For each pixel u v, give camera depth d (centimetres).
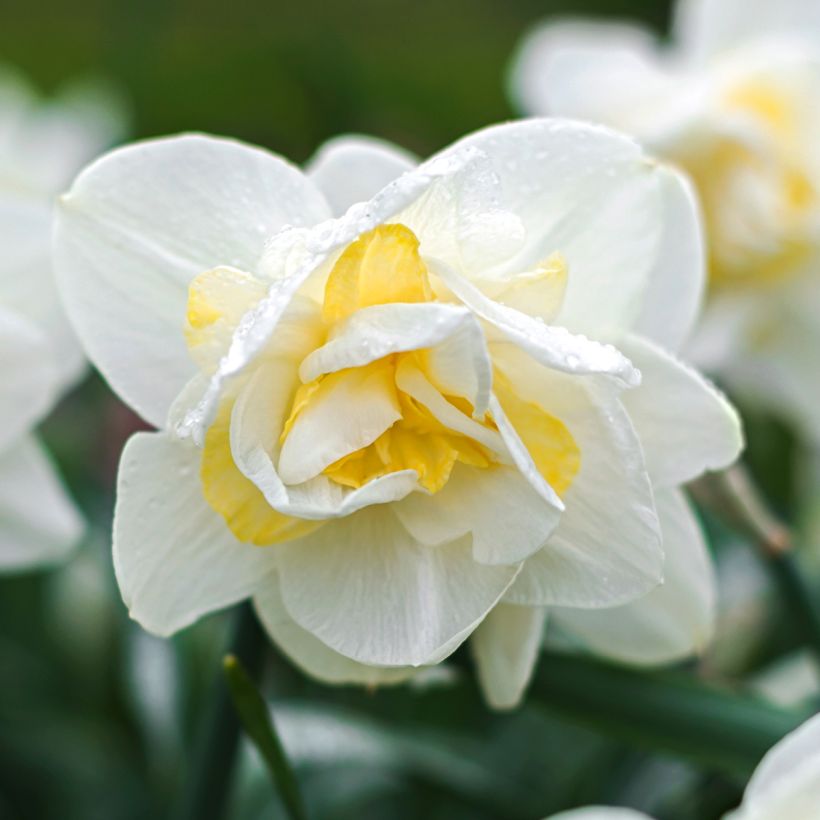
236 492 44
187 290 45
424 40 133
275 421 43
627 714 47
